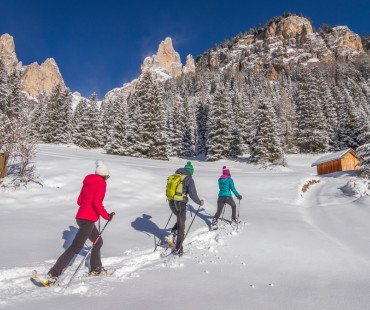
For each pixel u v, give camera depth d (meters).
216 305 3.12
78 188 11.26
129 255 5.09
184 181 5.45
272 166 43.16
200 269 4.36
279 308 3.09
